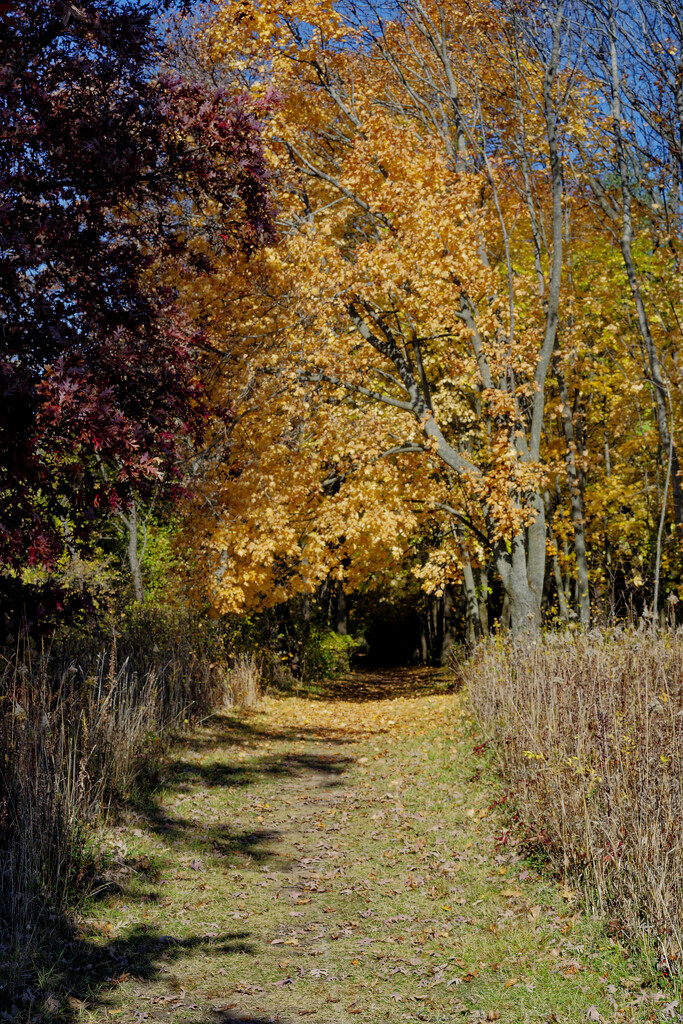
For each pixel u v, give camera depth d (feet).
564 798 19.54
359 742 41.88
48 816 18.04
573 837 18.56
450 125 48.78
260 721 45.19
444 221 42.47
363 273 46.47
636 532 64.18
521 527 45.14
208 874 20.61
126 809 23.91
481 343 45.78
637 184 47.67
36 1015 13.03
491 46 46.73
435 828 24.07
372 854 22.76
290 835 25.08
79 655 30.25
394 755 36.58
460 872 20.26
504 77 47.42
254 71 48.08
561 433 64.80
